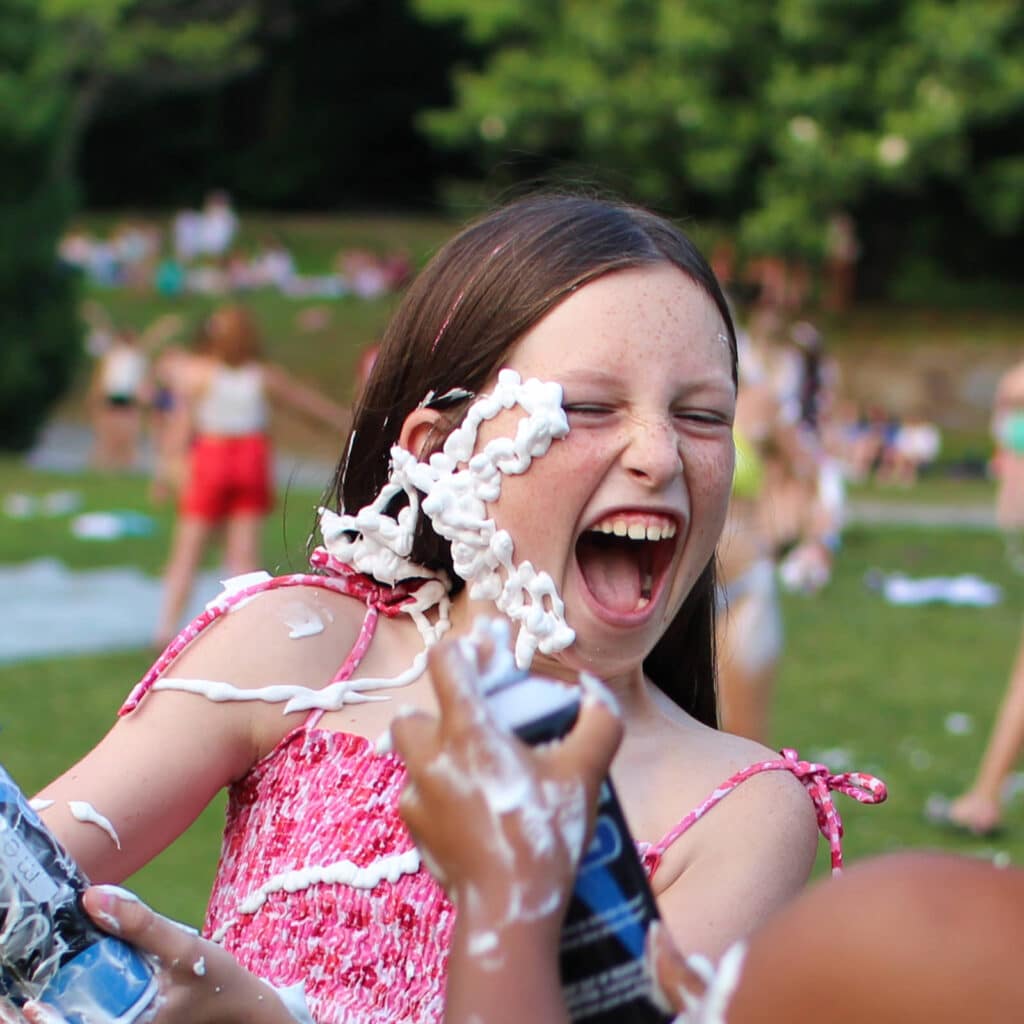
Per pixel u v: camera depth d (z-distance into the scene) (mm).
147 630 12219
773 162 37156
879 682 11250
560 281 2240
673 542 2236
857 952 1162
